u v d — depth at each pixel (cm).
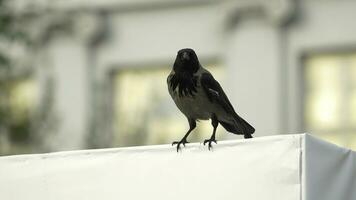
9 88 1627
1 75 1617
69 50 2294
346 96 2095
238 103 2141
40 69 2166
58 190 726
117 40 2291
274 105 2109
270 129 2102
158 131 1725
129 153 707
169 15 2241
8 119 1596
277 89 2116
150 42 2256
